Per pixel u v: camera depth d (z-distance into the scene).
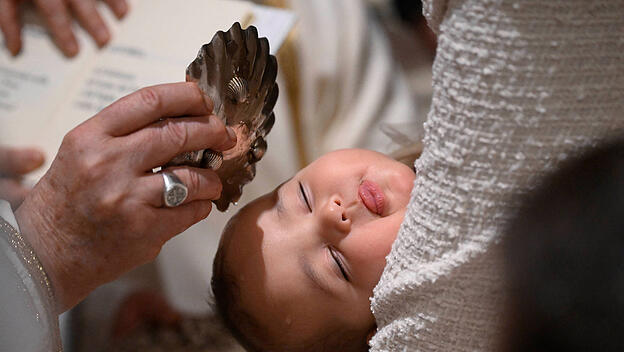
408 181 1.05
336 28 1.43
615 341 0.51
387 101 1.46
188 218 0.95
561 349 0.53
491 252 0.87
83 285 0.97
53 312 0.94
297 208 1.07
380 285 0.94
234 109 0.96
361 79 1.45
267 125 1.00
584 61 0.85
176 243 1.37
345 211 1.04
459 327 0.89
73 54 1.20
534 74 0.85
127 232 0.93
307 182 1.07
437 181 0.89
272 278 1.06
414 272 0.90
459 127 0.88
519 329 0.57
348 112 1.44
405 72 1.58
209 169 0.95
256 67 0.95
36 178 1.13
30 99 1.18
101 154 0.92
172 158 0.94
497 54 0.86
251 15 1.20
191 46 1.18
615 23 0.85
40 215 0.95
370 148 1.42
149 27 1.21
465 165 0.88
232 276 1.08
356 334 1.06
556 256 0.54
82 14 1.20
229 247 1.08
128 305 1.37
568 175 0.58
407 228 0.92
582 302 0.52
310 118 1.42
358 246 1.03
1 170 1.12
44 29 1.21
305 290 1.05
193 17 1.20
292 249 1.05
